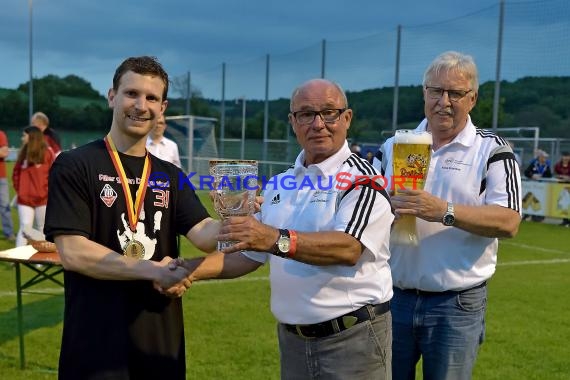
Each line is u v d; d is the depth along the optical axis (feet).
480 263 9.18
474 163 9.06
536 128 56.70
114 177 7.43
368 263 7.27
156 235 7.68
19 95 158.20
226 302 19.61
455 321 9.16
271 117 72.33
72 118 155.84
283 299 7.55
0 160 29.37
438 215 8.04
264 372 13.61
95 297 7.29
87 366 7.25
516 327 17.49
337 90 7.31
